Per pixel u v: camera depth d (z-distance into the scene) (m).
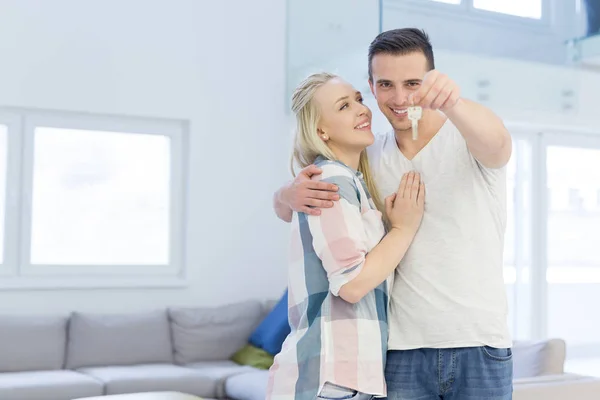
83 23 5.53
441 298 2.00
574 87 3.69
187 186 5.83
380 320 2.01
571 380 3.27
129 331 5.16
